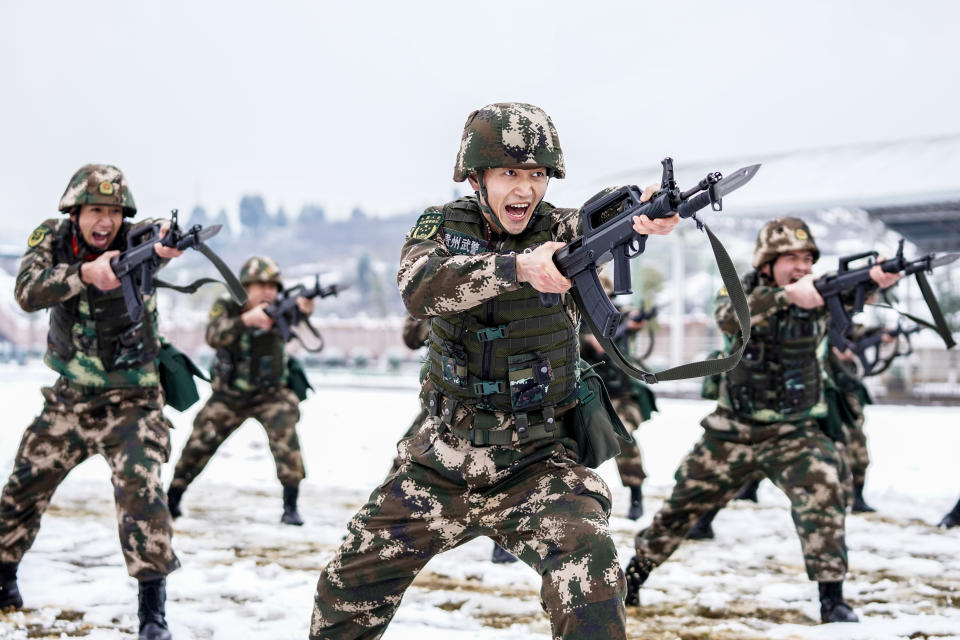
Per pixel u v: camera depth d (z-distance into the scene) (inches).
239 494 308.2
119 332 159.2
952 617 170.6
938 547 232.4
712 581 197.9
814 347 171.2
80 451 161.6
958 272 967.6
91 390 160.2
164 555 151.9
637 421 271.4
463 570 206.1
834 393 177.3
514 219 104.5
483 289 93.0
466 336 105.8
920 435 523.8
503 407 105.7
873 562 216.4
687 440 481.7
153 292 155.3
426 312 98.1
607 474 351.6
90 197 156.9
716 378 182.4
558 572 95.3
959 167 817.5
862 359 275.1
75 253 160.2
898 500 302.2
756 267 178.5
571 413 108.6
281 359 261.1
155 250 146.0
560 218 106.0
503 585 194.5
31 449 162.1
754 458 174.7
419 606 177.2
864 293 169.8
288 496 258.4
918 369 965.2
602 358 275.1
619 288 87.7
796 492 168.7
